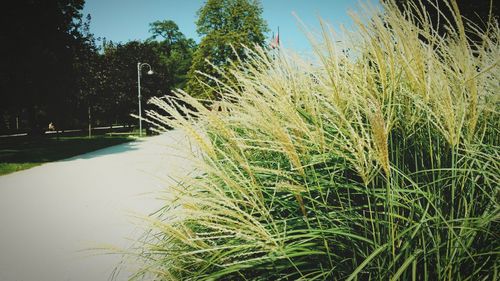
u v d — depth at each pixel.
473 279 1.41
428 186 1.56
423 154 1.80
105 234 4.50
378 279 1.40
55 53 25.23
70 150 18.11
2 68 22.27
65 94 27.62
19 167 11.80
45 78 25.22
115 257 3.73
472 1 9.67
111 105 38.94
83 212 5.75
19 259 3.88
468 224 1.39
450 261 1.31
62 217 5.53
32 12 22.92
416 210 1.57
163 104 1.49
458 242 1.37
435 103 1.44
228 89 1.96
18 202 6.79
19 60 22.81
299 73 1.91
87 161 13.33
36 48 23.08
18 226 5.16
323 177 1.77
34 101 26.16
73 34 27.58
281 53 1.83
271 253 1.40
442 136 1.68
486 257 1.46
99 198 6.74
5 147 21.23
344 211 1.64
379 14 1.50
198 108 1.52
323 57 1.56
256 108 1.54
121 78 40.34
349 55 1.88
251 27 30.89
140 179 8.61
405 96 1.75
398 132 1.84
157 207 5.61
